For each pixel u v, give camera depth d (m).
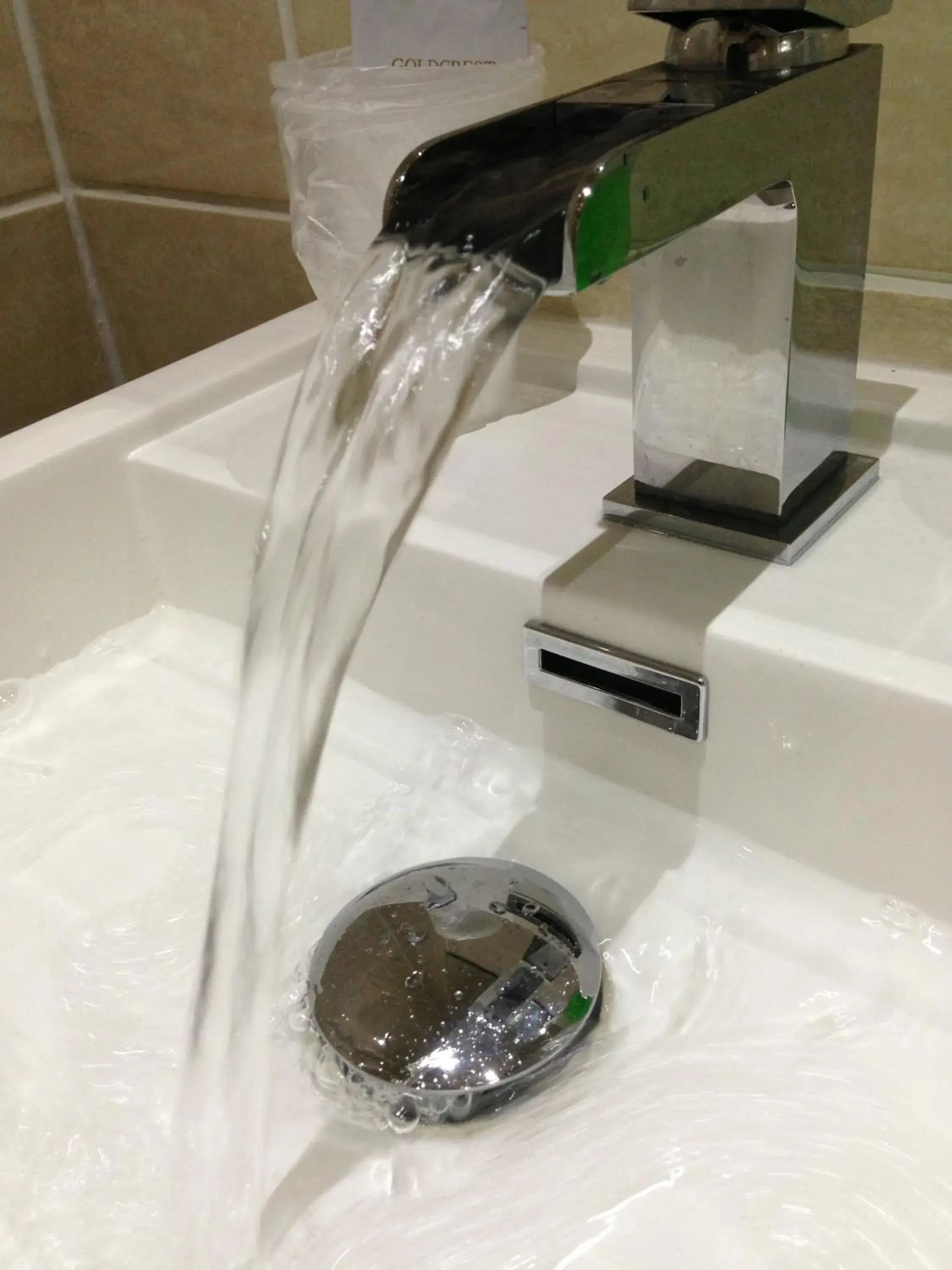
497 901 0.37
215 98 0.58
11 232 0.64
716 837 0.38
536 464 0.45
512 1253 0.28
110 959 0.37
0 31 0.61
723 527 0.38
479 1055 0.33
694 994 0.34
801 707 0.33
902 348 0.45
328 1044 0.34
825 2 0.31
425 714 0.44
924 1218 0.28
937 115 0.40
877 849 0.34
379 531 0.30
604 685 0.38
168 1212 0.30
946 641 0.33
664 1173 0.30
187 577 0.50
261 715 0.34
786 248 0.34
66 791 0.44
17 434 0.48
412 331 0.27
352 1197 0.30
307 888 0.40
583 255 0.24
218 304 0.66
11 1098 0.33
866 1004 0.33
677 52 0.34
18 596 0.47
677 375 0.38
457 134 0.29
